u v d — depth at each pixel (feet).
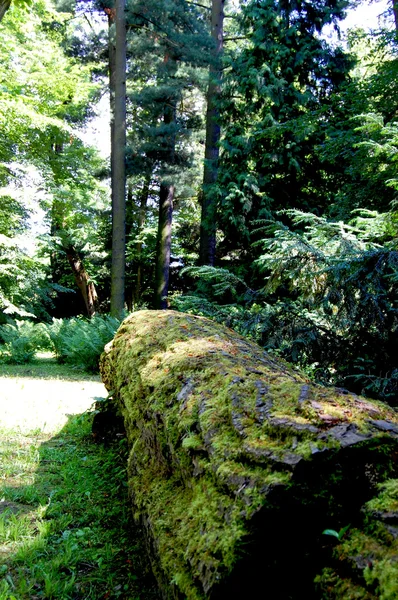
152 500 6.18
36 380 26.53
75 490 9.59
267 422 4.70
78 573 6.67
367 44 28.89
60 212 45.24
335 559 3.57
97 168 48.55
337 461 3.92
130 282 67.82
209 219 37.06
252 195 33.94
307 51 33.99
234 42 58.85
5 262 41.63
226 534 3.91
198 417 5.74
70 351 33.68
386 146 13.05
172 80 47.03
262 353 9.14
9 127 35.68
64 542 7.40
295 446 4.12
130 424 9.56
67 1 48.03
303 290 12.29
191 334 9.91
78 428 14.48
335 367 12.66
